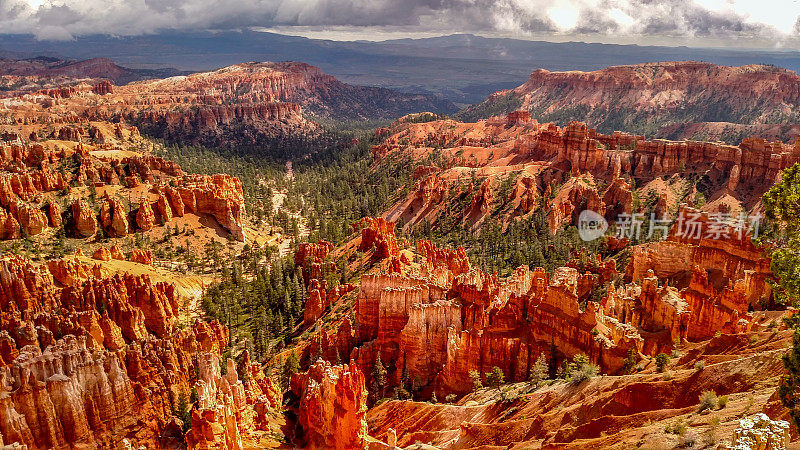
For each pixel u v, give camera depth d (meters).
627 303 110.81
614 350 89.69
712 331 97.62
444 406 90.56
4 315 103.75
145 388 85.25
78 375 76.50
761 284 109.75
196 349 111.06
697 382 64.38
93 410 77.00
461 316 109.25
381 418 96.31
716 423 54.25
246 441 75.81
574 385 77.81
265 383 95.94
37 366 73.81
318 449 78.81
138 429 81.75
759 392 57.16
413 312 106.62
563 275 117.19
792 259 52.34
